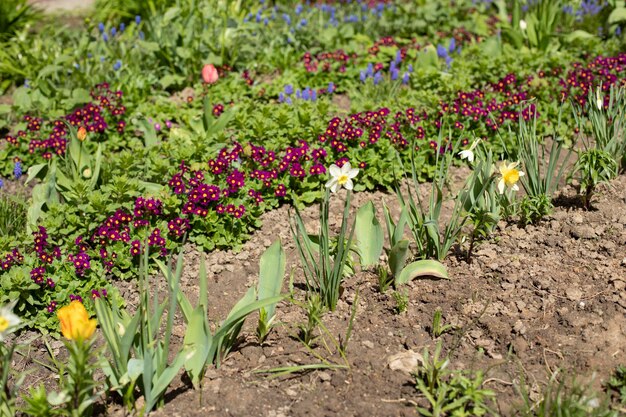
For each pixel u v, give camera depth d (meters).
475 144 4.02
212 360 3.43
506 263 3.98
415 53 6.88
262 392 3.26
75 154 4.77
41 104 6.06
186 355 3.16
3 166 5.53
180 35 6.97
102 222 4.42
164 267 3.43
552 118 5.70
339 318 3.74
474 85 6.26
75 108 6.05
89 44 7.22
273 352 3.52
